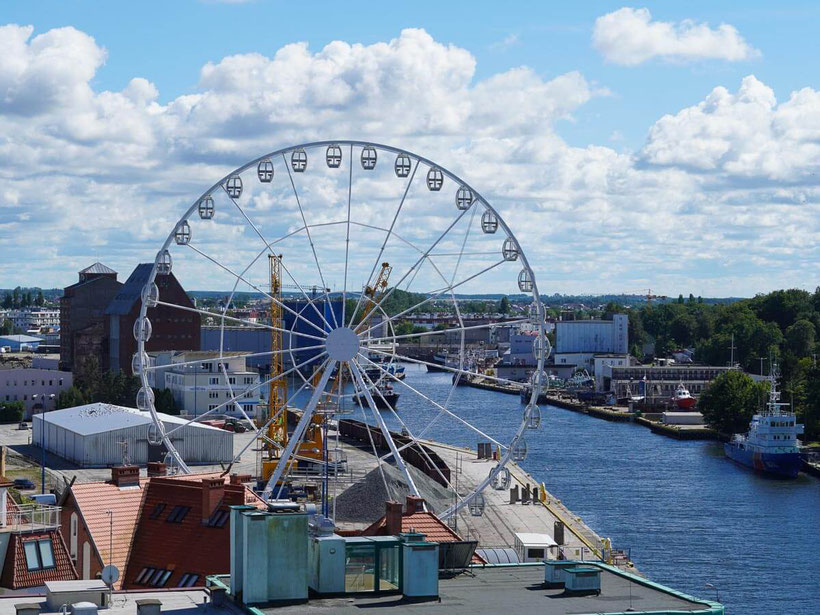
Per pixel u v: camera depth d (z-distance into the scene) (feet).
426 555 165.48
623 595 170.91
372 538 174.19
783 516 642.63
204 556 285.43
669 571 515.50
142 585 287.07
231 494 295.28
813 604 466.70
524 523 580.71
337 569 166.30
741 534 592.19
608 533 590.14
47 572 240.94
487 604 163.94
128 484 328.49
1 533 240.53
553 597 169.68
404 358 468.75
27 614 159.43
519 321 476.54
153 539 298.35
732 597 475.72
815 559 538.06
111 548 297.53
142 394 458.50
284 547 160.66
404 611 158.61
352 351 460.55
